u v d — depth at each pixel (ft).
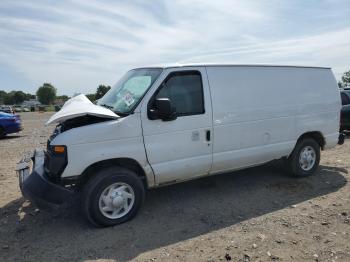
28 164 16.99
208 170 17.03
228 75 17.34
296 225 14.29
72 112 13.97
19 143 41.06
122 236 13.80
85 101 16.33
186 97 16.06
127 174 14.80
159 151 15.39
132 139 14.75
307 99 20.24
